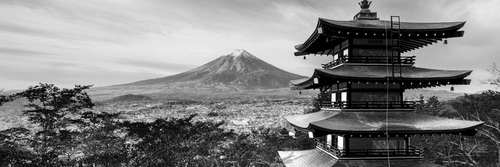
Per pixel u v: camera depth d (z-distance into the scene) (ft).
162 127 110.93
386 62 76.54
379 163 70.23
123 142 108.88
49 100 96.02
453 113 153.69
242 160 148.66
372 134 66.08
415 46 83.92
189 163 116.06
